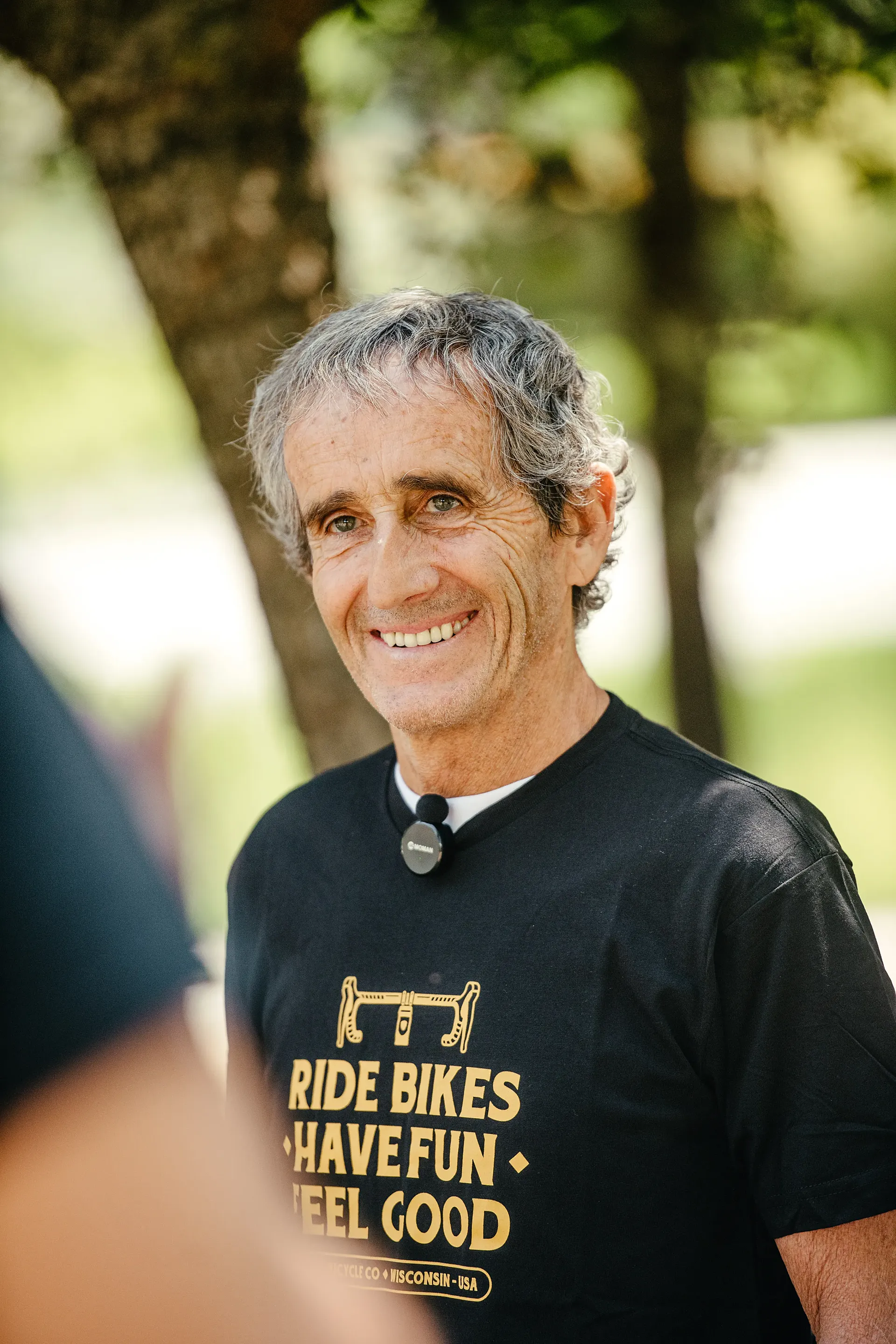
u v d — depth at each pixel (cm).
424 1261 185
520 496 203
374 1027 199
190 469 1712
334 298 333
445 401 197
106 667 991
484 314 208
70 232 981
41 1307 86
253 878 227
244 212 317
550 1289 179
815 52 387
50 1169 85
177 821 100
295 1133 203
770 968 180
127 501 1764
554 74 414
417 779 212
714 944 182
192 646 1384
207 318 323
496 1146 183
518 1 381
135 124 313
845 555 1725
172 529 2031
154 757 102
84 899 87
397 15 391
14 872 86
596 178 496
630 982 185
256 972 222
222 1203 94
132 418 1372
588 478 211
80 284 1092
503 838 202
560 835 199
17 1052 84
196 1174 92
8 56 329
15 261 1036
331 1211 195
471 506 200
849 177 444
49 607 492
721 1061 183
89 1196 87
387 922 205
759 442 538
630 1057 183
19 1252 85
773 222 496
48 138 438
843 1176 173
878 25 364
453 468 197
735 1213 190
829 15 371
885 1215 173
